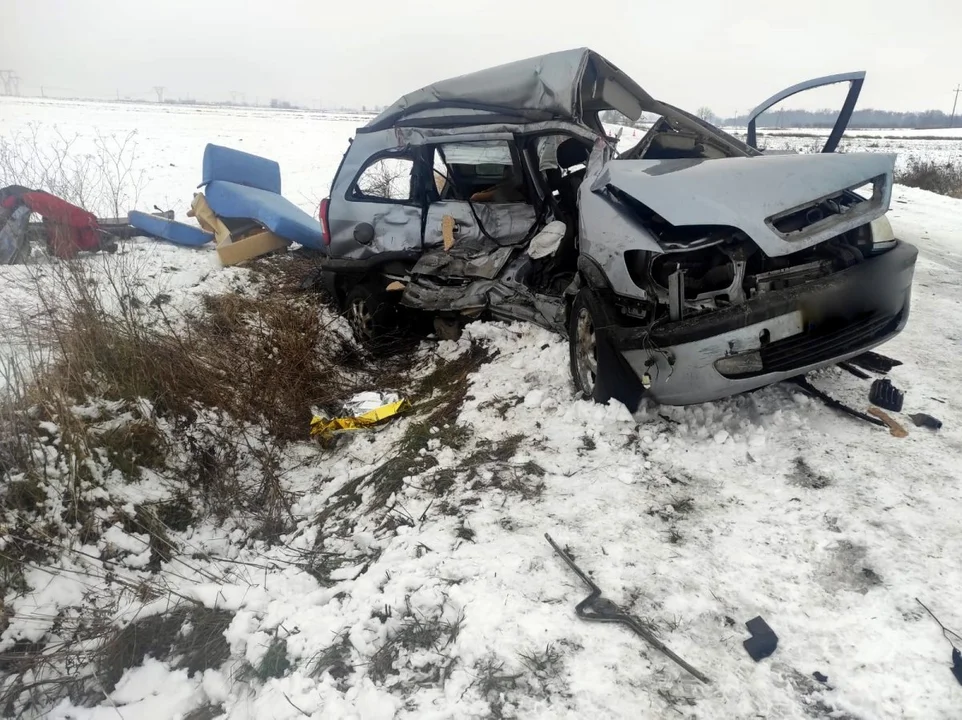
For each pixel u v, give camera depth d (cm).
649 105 530
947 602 237
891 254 346
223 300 589
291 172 1848
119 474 374
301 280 722
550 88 477
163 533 356
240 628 277
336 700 228
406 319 616
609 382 371
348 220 632
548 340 487
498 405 429
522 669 226
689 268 350
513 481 342
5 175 665
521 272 502
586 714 207
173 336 480
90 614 306
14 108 4297
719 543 281
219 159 837
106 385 415
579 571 267
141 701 266
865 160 356
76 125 3097
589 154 449
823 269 343
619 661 225
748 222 321
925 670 212
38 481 346
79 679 277
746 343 319
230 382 474
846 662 220
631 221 361
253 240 760
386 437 445
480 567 279
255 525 375
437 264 571
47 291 487
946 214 1245
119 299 475
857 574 255
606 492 322
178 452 407
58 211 639
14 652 290
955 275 720
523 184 538
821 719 202
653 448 353
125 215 901
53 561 325
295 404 486
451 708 216
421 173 599
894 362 384
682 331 330
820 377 411
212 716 249
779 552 271
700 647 230
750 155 451
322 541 341
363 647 249
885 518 283
